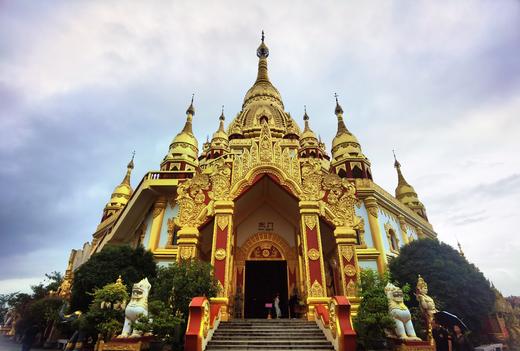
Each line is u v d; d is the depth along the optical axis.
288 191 16.88
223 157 20.70
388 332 10.58
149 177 22.28
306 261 15.02
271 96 39.12
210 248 18.36
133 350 9.34
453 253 18.12
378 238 21.70
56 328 18.67
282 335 11.57
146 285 10.94
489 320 17.69
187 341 9.27
